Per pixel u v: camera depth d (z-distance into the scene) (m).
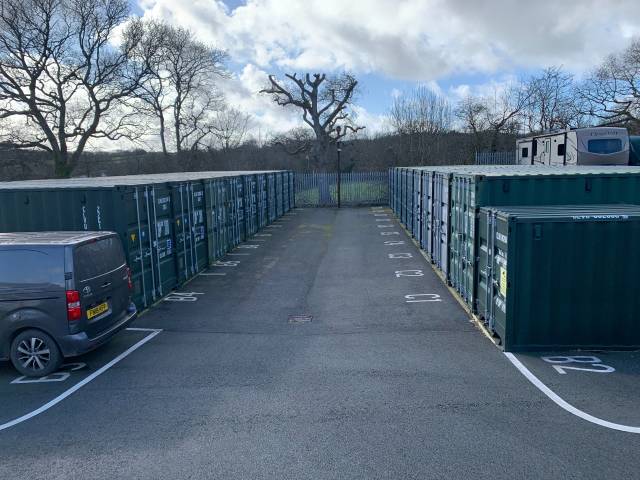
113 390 6.84
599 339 7.79
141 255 11.02
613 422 5.48
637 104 35.88
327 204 35.69
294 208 34.78
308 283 13.43
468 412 5.79
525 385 6.55
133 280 10.60
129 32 34.44
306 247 19.12
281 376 7.14
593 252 7.62
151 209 11.55
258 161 52.59
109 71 33.66
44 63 31.12
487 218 8.87
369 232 22.59
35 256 7.34
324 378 7.00
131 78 34.97
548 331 7.81
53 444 5.38
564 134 21.61
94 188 10.07
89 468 4.86
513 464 4.68
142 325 10.09
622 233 7.59
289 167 52.22
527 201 9.62
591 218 7.56
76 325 7.36
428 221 16.00
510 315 7.79
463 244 10.98
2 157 32.53
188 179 14.19
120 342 9.04
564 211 8.20
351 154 48.59
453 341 8.53
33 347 7.39
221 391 6.66
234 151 52.44
